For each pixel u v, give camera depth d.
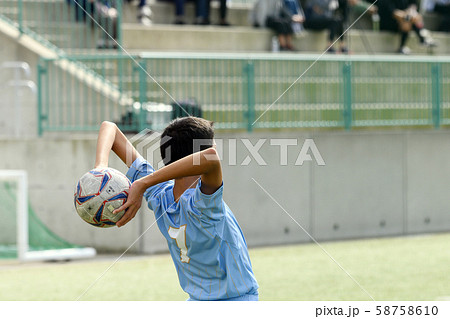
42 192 27.72
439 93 32.50
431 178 26.62
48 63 30.47
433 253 21.50
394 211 26.55
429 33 40.69
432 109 32.47
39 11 34.66
